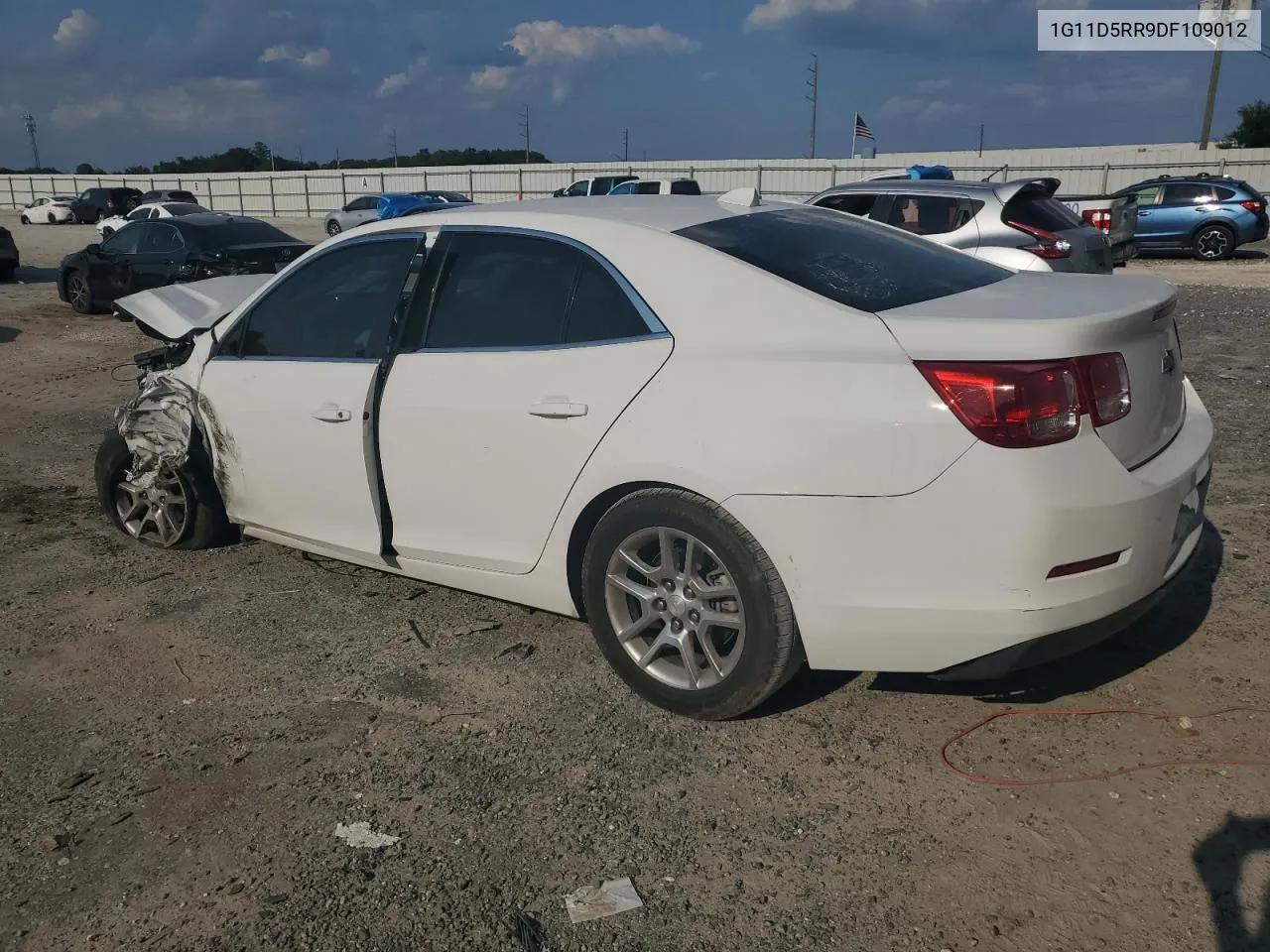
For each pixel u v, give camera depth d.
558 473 3.32
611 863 2.63
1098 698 3.31
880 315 2.87
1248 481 5.46
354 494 3.96
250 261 13.28
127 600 4.40
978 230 9.38
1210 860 2.53
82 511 5.69
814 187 43.31
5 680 3.71
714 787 2.93
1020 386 2.62
